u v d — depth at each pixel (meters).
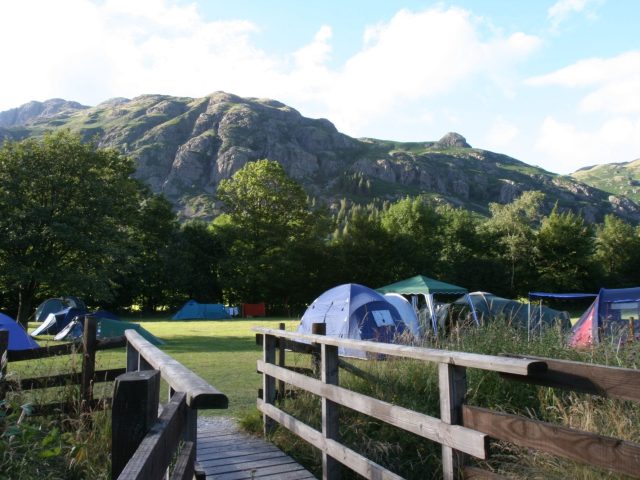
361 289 13.70
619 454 2.23
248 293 50.97
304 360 9.08
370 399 3.96
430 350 3.32
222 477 4.86
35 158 24.44
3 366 4.67
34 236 22.88
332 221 55.41
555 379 2.71
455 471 3.07
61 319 24.00
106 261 25.62
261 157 178.50
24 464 3.12
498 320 6.71
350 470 4.96
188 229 53.69
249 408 7.80
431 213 56.12
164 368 2.60
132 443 1.59
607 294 13.57
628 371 2.40
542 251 53.78
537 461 3.87
